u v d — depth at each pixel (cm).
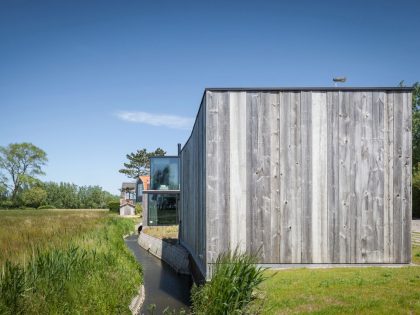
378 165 841
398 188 841
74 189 7975
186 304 943
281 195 837
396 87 842
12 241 1293
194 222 1191
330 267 827
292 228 834
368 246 834
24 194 6456
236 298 600
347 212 838
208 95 841
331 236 834
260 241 831
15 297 639
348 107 845
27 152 6525
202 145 946
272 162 838
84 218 3022
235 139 838
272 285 693
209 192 833
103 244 1296
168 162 3061
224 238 829
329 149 841
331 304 585
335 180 839
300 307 584
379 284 668
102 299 759
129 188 5750
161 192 2908
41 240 1316
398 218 838
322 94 845
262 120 841
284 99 844
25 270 768
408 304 564
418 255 931
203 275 901
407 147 843
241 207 833
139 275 1157
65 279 784
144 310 889
